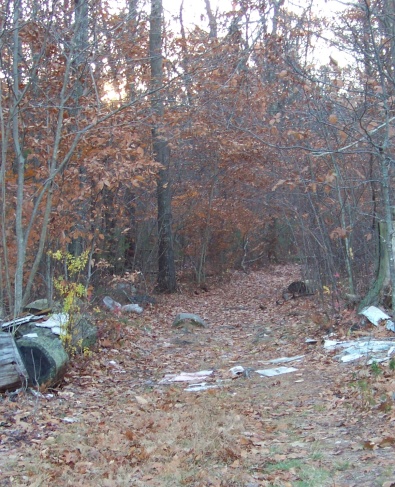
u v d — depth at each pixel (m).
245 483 4.62
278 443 5.64
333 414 6.46
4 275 10.27
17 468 5.09
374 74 8.41
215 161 20.97
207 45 12.30
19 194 9.58
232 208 22.97
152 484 4.66
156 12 14.52
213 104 13.88
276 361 9.77
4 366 7.43
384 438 5.32
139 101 10.66
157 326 14.48
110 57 11.17
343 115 8.34
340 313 11.66
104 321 12.00
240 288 23.47
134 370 9.84
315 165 12.93
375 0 7.82
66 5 11.15
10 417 6.59
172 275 21.34
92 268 15.09
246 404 7.26
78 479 4.80
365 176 11.87
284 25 10.28
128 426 6.38
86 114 10.25
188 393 7.98
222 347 11.81
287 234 29.27
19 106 10.11
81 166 10.70
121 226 16.69
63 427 6.39
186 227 23.38
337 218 12.86
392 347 8.50
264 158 17.25
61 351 8.29
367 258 12.99
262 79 13.45
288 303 16.70
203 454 5.30
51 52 10.63
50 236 10.79
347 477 4.60
